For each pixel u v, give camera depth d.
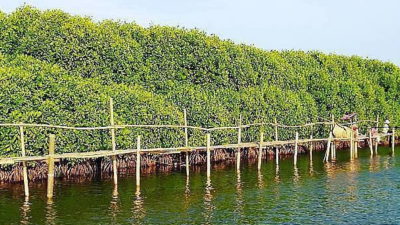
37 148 24.70
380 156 41.16
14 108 23.91
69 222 19.05
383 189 26.33
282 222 19.83
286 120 39.62
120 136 28.12
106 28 32.81
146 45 34.97
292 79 43.53
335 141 39.19
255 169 32.69
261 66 41.22
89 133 26.86
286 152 40.78
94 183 26.06
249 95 37.56
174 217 20.16
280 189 26.11
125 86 30.17
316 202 23.25
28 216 19.66
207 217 20.28
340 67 50.53
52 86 25.75
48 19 30.41
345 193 25.30
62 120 25.70
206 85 36.69
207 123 33.31
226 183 27.45
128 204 22.05
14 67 25.34
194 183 27.17
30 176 25.39
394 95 54.22
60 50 29.84
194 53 36.41
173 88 34.31
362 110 47.69
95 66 31.20
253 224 19.45
